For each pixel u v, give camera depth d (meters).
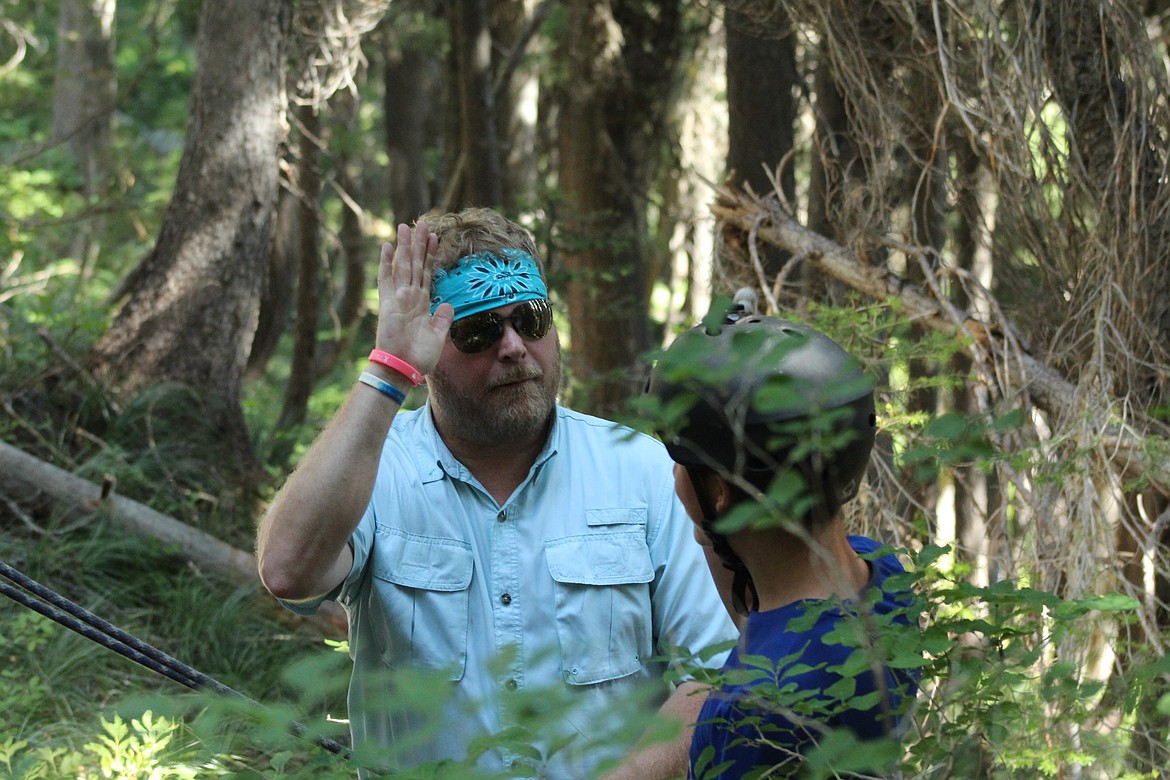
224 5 9.02
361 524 2.55
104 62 20.58
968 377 4.27
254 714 1.22
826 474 1.58
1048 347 4.46
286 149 10.22
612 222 11.64
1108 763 1.91
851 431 1.45
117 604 6.37
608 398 11.63
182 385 8.52
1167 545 4.02
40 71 21.56
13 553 6.36
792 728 1.50
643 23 11.62
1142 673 1.41
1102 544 3.60
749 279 5.21
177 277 8.88
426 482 2.60
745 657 1.52
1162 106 4.22
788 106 8.64
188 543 6.86
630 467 2.62
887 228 4.98
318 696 1.15
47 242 14.23
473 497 2.59
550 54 12.18
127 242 17.28
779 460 1.56
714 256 5.22
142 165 21.50
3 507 6.87
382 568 2.55
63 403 8.20
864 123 5.07
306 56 10.66
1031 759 1.83
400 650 2.55
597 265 11.67
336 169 14.45
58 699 5.02
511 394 2.52
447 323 2.46
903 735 1.54
